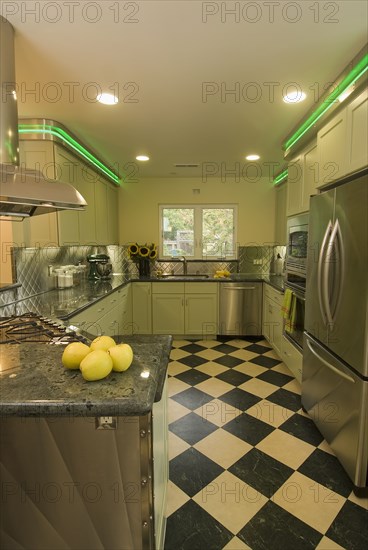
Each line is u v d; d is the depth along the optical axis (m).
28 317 1.83
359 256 1.56
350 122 1.80
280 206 4.31
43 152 2.46
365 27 1.46
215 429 2.17
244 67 1.78
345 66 1.78
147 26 1.43
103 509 0.97
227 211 4.75
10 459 0.95
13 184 1.35
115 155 3.46
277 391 2.72
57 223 2.59
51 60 1.70
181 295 4.18
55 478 0.96
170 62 1.73
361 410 1.56
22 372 1.05
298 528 1.43
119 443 0.94
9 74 1.44
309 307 2.27
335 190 1.80
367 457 1.57
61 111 2.32
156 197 4.66
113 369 1.03
